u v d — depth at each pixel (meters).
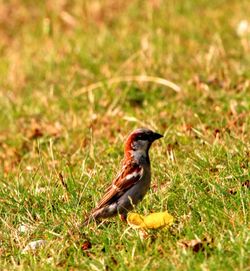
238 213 9.94
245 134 12.94
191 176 11.28
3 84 18.62
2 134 15.97
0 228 10.84
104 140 14.02
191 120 14.13
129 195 10.54
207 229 9.63
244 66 16.66
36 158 13.84
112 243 9.73
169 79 16.67
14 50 21.38
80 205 11.15
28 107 16.83
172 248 9.32
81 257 9.55
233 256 8.84
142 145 10.73
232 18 20.22
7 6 24.34
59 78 18.05
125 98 16.11
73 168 12.80
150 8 21.73
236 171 11.23
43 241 10.26
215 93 15.38
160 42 18.67
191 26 19.91
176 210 10.45
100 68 17.95
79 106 16.12
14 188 11.95
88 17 22.38
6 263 9.80
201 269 8.59
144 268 8.87
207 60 16.98
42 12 23.42
